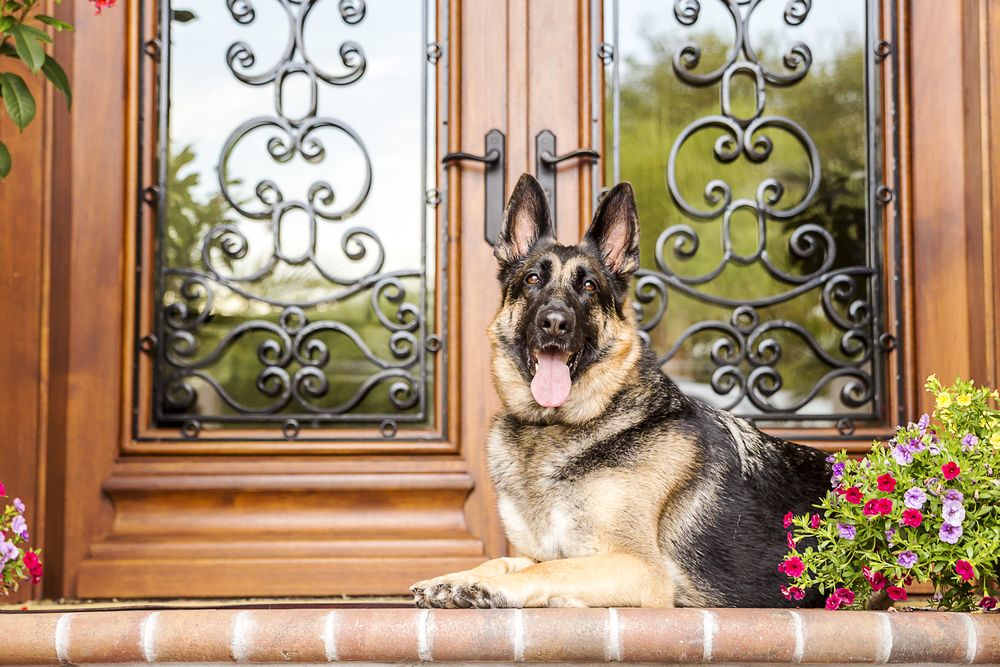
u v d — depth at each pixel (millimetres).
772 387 3816
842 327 3832
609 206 3027
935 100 3775
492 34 3789
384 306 3789
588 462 2693
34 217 3436
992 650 2268
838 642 2252
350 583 3561
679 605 2705
